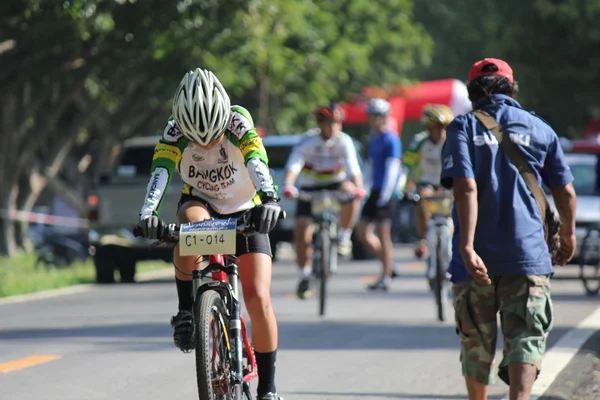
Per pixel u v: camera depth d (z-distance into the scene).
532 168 16.55
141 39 56.69
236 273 17.41
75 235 62.56
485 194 16.41
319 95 78.00
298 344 29.08
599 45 121.06
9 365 26.16
